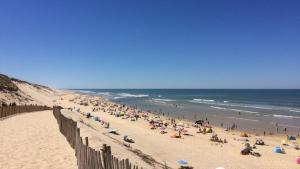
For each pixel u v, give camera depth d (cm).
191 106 7844
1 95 3997
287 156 2475
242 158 2323
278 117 5356
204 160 2148
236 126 4259
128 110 6116
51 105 5750
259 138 3319
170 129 3619
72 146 1364
